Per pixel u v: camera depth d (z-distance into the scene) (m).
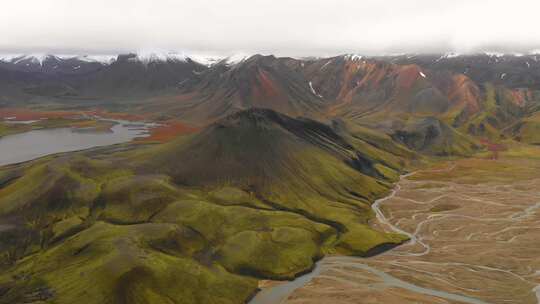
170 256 188.50
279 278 190.38
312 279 190.38
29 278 176.12
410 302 166.62
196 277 177.50
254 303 171.62
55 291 165.38
